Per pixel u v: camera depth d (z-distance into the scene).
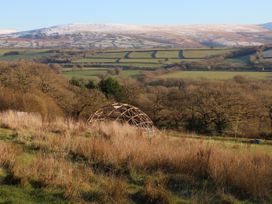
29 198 7.78
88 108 48.72
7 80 46.41
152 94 57.34
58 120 21.70
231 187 9.21
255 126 48.09
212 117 49.12
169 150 11.37
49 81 51.25
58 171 9.34
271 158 11.38
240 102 49.91
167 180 9.52
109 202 7.78
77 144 12.16
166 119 52.81
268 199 8.73
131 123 28.81
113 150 11.35
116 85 59.22
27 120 19.77
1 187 8.23
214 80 66.56
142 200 8.12
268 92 54.66
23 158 10.72
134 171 10.21
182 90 56.69
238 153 11.57
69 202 7.68
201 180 9.78
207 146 12.09
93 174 9.66
